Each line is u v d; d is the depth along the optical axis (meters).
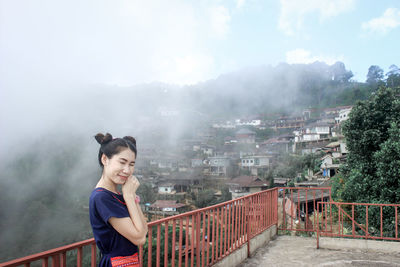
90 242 1.87
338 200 13.39
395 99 10.81
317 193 21.16
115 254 1.46
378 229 9.77
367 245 5.12
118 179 1.50
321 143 60.03
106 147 1.54
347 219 12.57
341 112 71.62
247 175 58.03
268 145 76.06
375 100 10.98
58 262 1.68
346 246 5.21
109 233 1.44
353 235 5.26
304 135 71.44
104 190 1.49
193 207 49.53
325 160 37.94
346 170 12.23
